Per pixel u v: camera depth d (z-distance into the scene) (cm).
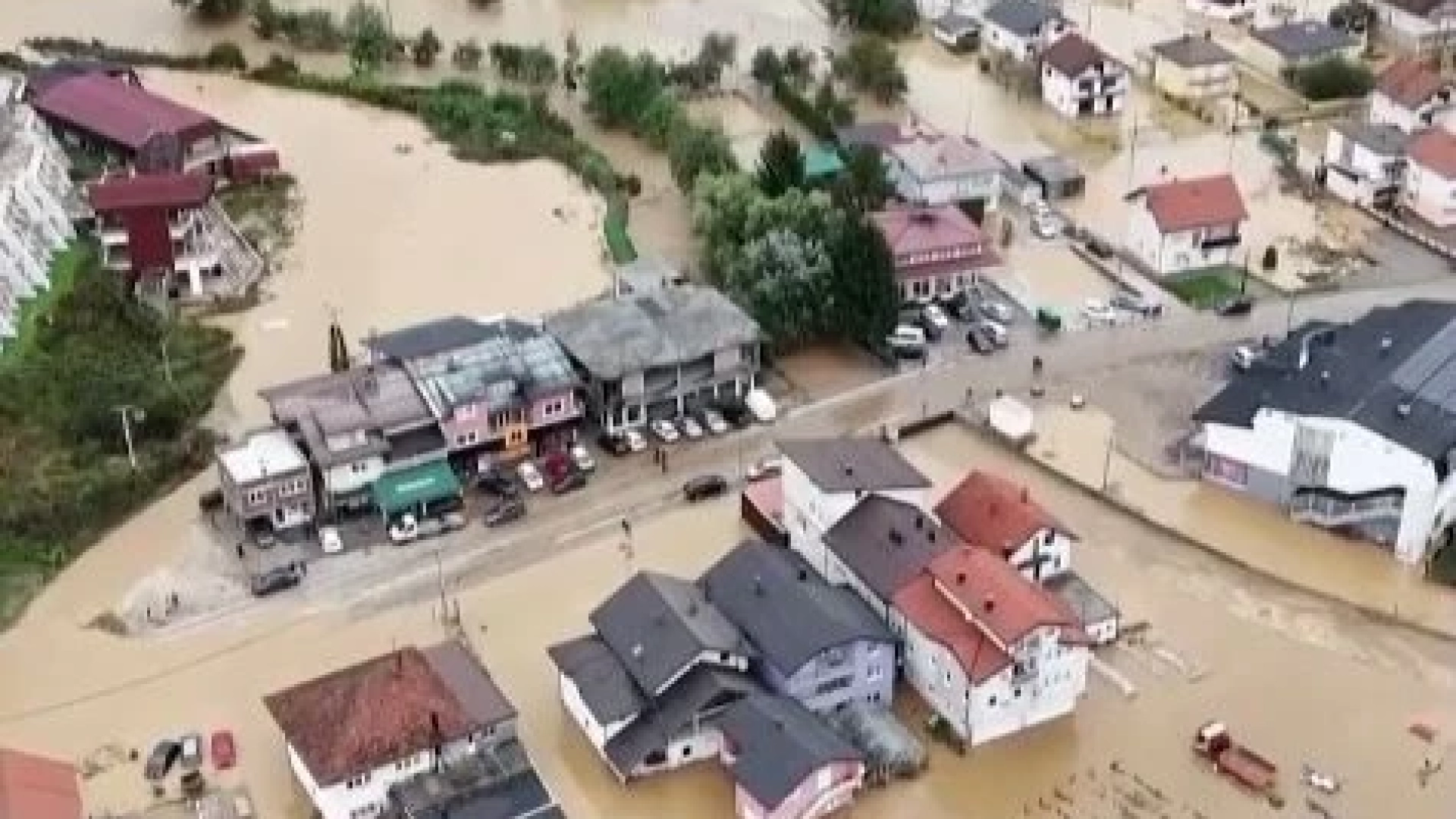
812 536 10031
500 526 10575
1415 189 13962
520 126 15338
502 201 14250
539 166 14838
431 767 8588
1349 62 16175
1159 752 9019
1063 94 15762
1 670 9562
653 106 15175
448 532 10525
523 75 16212
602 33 17512
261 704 9294
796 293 11938
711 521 10631
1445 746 9050
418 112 15762
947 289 12688
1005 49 16838
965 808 8669
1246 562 10350
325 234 13762
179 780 8769
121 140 14300
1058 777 8862
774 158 13550
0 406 11325
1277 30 16625
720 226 12925
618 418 11250
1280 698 9369
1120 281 13025
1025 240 13650
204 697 9350
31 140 13738
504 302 12775
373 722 8500
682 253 13475
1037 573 9875
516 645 9681
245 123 15600
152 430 11212
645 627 9075
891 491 9938
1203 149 15238
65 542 10419
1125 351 12194
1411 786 8806
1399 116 15012
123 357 11875
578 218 13988
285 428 10744
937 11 17675
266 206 14175
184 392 11544
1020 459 11181
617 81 15438
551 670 9512
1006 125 15688
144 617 9919
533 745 9038
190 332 12369
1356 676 9531
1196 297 12838
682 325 11444
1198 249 13162
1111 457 11200
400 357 11144
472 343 11275
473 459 10950
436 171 14750
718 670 8988
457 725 8606
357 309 12719
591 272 13188
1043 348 12238
